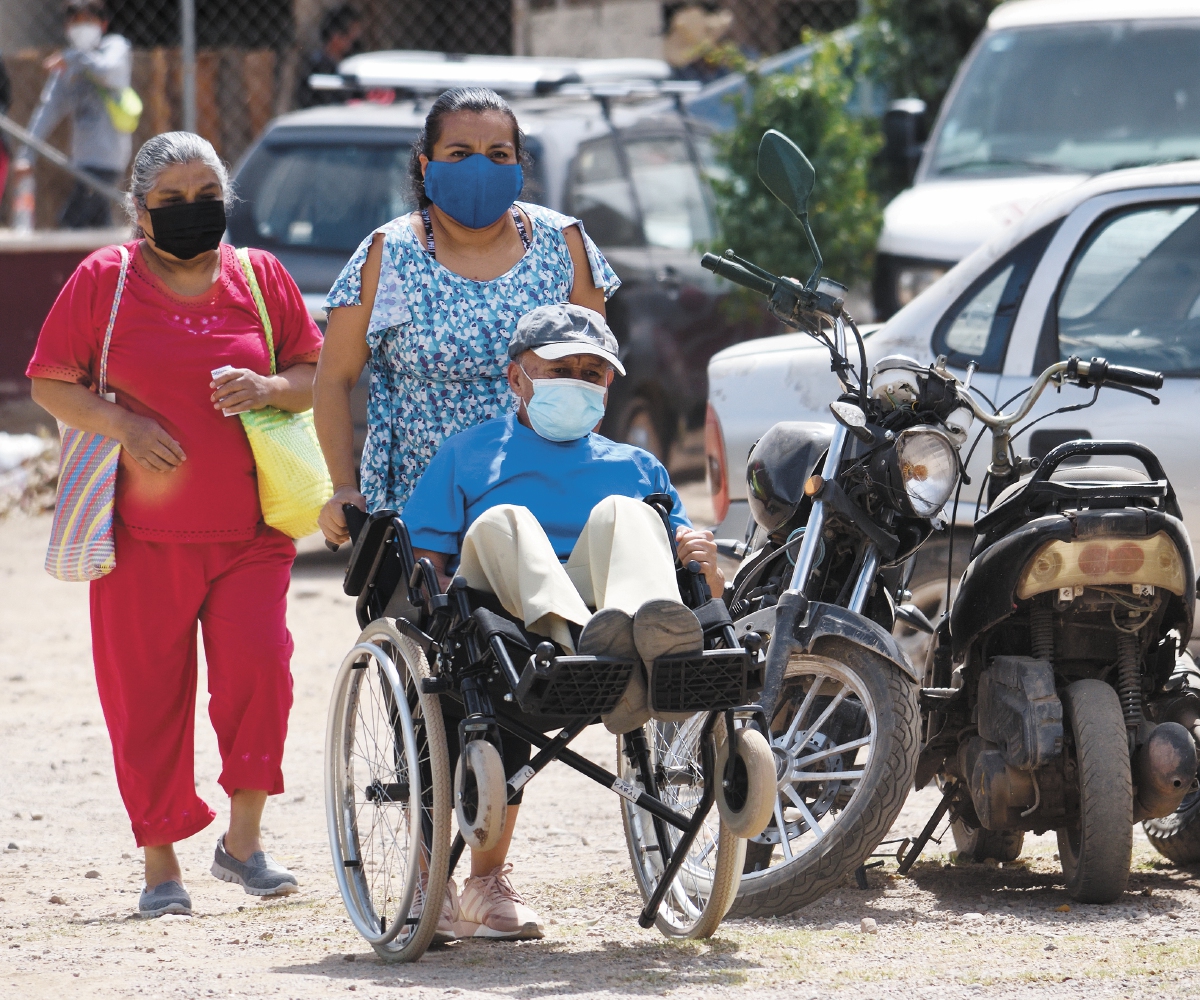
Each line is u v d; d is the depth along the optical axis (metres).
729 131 43.25
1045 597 16.89
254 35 55.25
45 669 31.52
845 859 16.27
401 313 16.50
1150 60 35.47
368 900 16.17
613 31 58.38
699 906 16.64
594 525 14.53
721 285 42.62
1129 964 14.55
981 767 16.91
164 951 15.95
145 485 17.56
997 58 37.00
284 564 18.41
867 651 16.69
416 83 38.53
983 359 23.02
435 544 15.21
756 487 18.30
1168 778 16.33
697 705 13.91
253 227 39.50
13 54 51.91
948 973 14.39
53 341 17.61
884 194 45.22
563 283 17.11
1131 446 16.86
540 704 13.63
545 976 14.57
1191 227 22.69
